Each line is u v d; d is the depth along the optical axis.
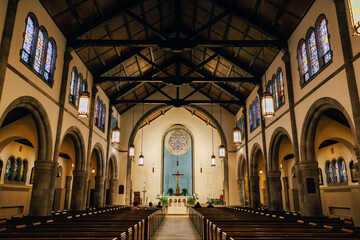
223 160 24.92
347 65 8.53
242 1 13.01
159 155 28.55
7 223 7.41
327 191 17.92
